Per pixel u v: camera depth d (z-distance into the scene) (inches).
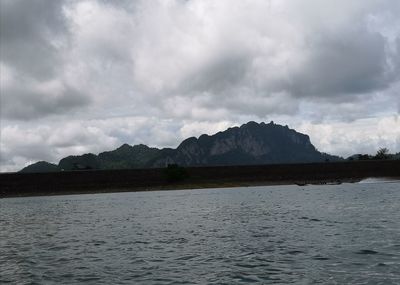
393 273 641.6
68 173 5177.2
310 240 979.9
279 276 652.7
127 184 5241.1
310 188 4062.5
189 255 860.6
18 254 964.6
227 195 3398.1
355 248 847.7
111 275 706.2
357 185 4328.3
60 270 762.2
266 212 1798.7
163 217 1792.6
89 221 1764.3
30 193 5007.4
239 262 767.1
